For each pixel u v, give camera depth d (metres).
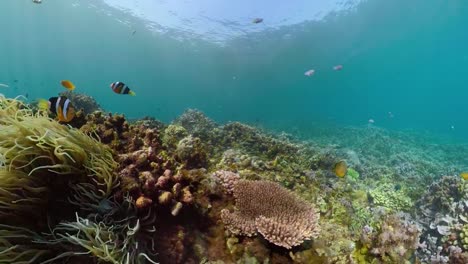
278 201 3.38
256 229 3.01
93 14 30.09
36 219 2.40
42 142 2.40
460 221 5.19
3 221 2.28
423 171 11.73
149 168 2.99
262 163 6.29
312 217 3.21
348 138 19.70
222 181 3.61
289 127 26.20
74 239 2.12
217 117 42.31
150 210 2.62
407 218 5.91
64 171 2.46
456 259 4.41
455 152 18.09
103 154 2.81
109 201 2.51
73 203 2.43
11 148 2.31
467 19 31.38
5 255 2.06
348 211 5.26
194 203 3.12
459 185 6.29
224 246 3.02
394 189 7.60
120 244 2.31
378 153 14.78
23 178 2.36
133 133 3.90
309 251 2.94
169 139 6.30
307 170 7.08
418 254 4.84
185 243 2.80
